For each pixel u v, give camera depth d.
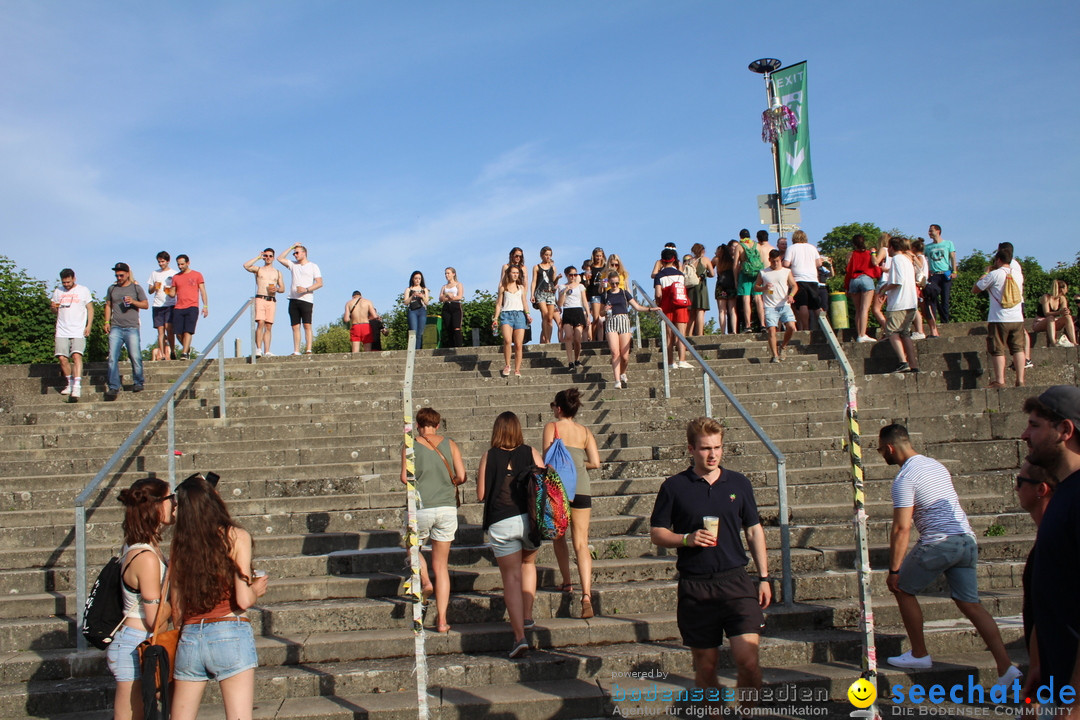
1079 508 2.96
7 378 12.16
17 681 5.95
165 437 9.88
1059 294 12.33
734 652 4.70
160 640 4.58
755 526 4.93
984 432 9.76
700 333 14.20
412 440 5.50
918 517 5.67
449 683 5.83
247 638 4.48
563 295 12.30
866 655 5.34
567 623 6.34
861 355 12.14
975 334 13.35
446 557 6.38
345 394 11.22
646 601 6.66
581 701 5.49
